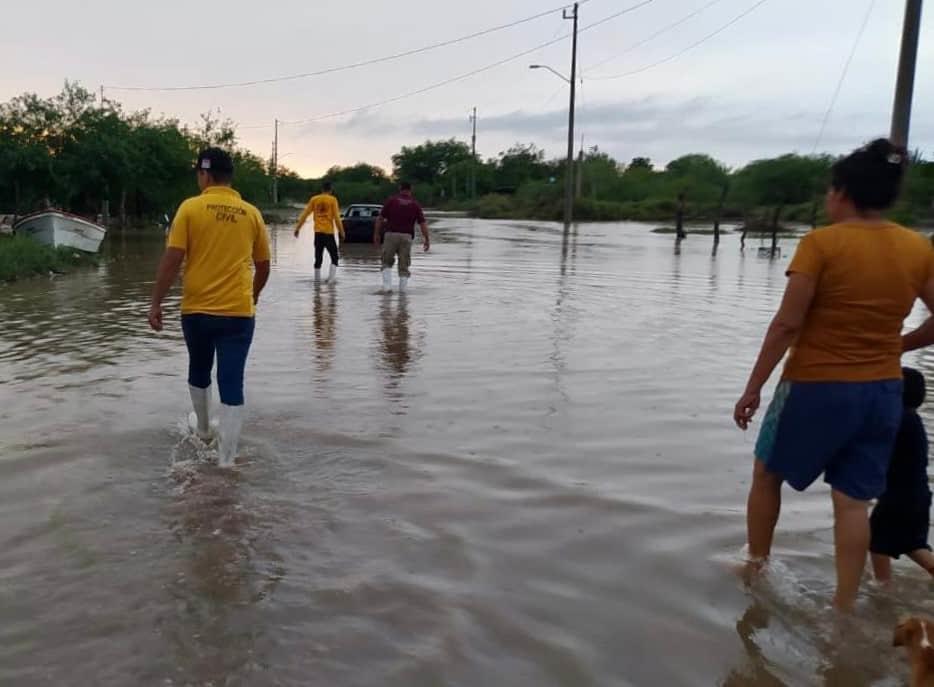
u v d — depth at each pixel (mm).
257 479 5062
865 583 3953
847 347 3592
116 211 37625
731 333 10211
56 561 3973
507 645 3344
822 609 3676
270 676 3117
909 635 3088
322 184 15273
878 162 3574
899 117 14914
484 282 15742
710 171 94188
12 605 3570
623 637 3426
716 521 4543
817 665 3283
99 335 9719
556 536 4316
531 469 5266
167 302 12703
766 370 3703
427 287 14820
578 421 6312
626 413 6551
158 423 6160
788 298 3619
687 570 3990
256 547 4148
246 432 5957
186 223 5391
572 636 3418
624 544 4246
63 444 5637
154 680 3080
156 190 36625
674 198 76875
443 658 3240
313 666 3180
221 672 3135
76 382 7363
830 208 3738
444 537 4277
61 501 4684
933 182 33156
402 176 133625
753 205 69000
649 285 15539
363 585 3779
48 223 21312
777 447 3807
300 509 4617
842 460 3697
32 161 30703
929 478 5234
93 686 3039
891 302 3551
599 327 10477
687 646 3377
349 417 6336
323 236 15227
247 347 5516
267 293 13719
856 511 3646
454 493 4859
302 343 9188
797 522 4582
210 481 5016
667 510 4676
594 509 4668
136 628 3412
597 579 3887
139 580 3803
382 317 11102
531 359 8453
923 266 3600
